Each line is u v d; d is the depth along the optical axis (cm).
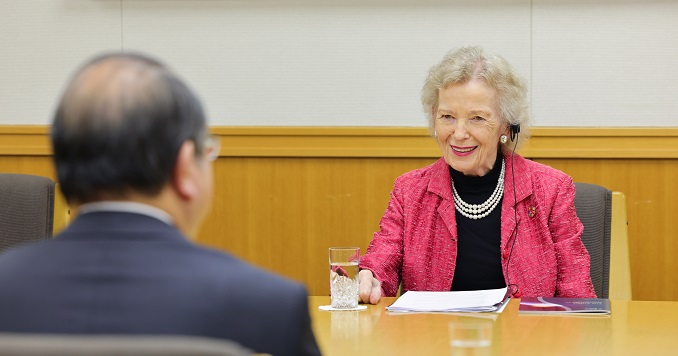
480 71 309
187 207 124
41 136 470
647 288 442
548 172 315
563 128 444
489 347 170
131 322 108
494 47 449
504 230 306
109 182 116
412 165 454
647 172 442
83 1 470
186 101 120
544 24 446
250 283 113
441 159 325
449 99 309
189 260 115
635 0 441
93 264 112
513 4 447
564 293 298
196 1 464
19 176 328
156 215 119
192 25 465
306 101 461
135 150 115
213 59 464
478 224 312
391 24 455
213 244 466
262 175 463
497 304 250
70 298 110
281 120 462
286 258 463
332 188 459
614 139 441
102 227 116
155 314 109
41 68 473
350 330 219
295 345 112
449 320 232
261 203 464
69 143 116
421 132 451
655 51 441
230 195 465
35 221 322
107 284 111
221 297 111
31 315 109
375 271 303
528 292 300
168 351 89
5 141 472
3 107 476
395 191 325
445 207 313
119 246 114
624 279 323
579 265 301
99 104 115
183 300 110
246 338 110
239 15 462
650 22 440
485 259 308
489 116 306
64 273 112
